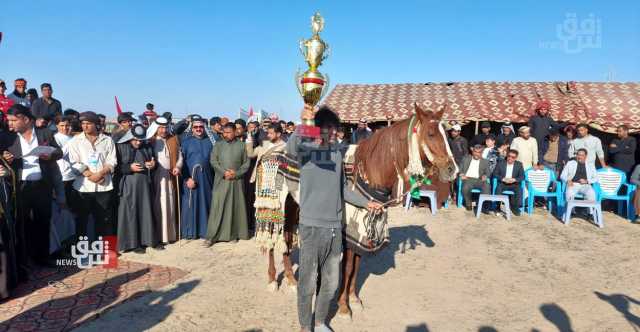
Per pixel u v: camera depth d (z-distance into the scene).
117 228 5.64
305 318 3.35
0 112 4.88
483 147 9.32
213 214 6.12
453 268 5.27
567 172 8.00
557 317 3.88
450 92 12.65
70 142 5.32
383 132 3.51
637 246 6.19
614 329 3.62
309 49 3.25
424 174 3.33
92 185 5.29
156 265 5.22
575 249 6.07
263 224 4.35
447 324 3.74
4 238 4.12
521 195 8.34
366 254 3.62
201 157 6.50
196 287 4.51
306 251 3.21
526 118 10.75
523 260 5.58
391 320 3.82
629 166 8.56
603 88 11.84
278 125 4.79
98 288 4.41
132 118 6.02
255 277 4.85
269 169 4.36
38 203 4.89
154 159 5.92
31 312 3.80
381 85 13.85
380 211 3.53
